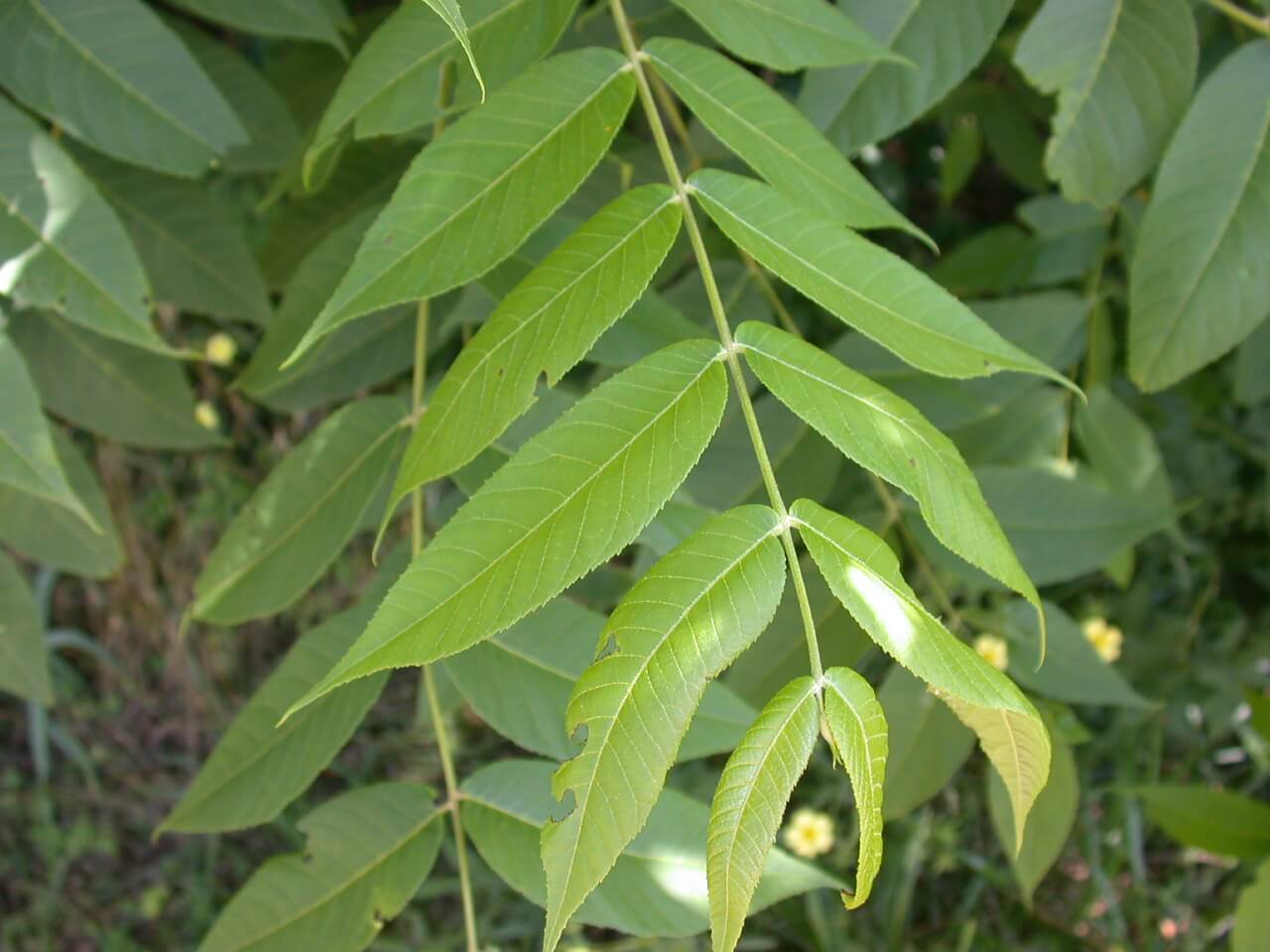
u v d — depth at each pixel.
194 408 0.49
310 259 0.45
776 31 0.35
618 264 0.31
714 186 0.32
